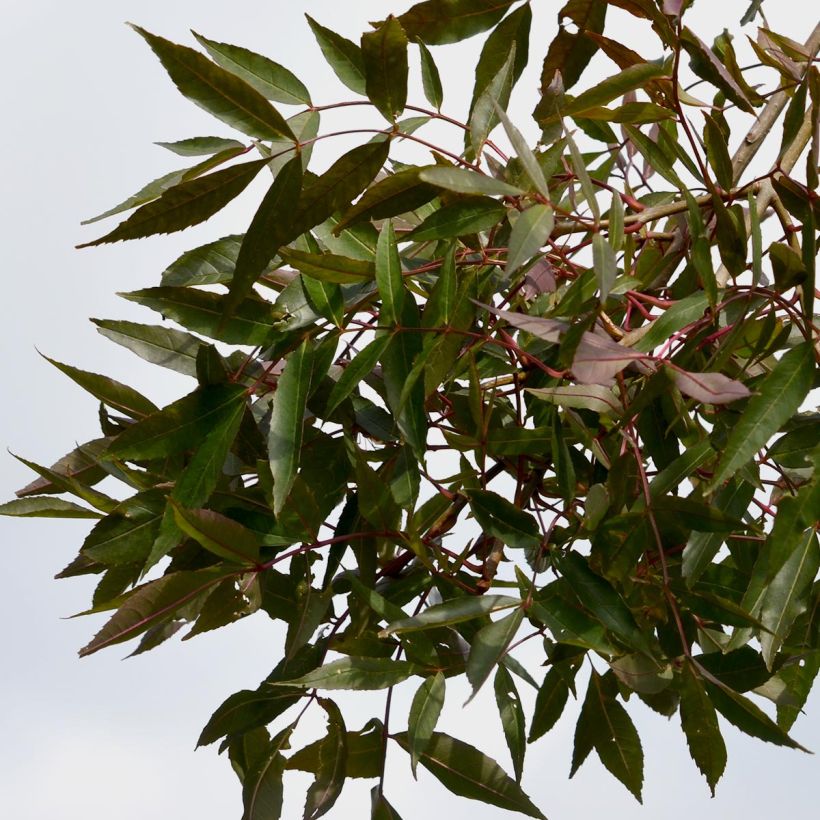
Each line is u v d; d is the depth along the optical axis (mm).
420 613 1211
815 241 1230
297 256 1232
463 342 1273
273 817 1289
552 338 1168
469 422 1291
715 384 1165
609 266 1160
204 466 1239
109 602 1221
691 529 1237
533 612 1218
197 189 1211
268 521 1266
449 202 1259
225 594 1257
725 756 1229
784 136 1267
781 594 1233
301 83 1268
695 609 1247
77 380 1278
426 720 1235
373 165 1219
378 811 1276
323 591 1263
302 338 1250
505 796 1271
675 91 1280
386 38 1217
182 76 1200
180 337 1285
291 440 1226
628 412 1211
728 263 1243
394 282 1239
